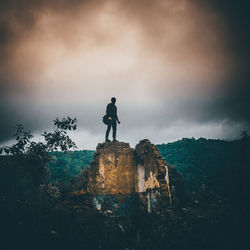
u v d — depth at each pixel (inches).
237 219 514.3
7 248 383.6
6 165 491.5
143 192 581.3
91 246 438.6
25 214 441.4
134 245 486.9
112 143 631.8
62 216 467.8
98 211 523.8
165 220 523.5
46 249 399.5
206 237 475.8
